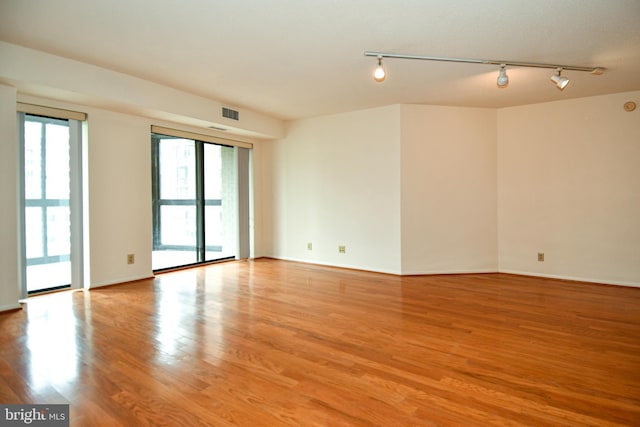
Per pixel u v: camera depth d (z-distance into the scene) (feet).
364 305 11.69
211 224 18.97
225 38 9.53
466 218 16.57
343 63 11.31
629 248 14.23
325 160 18.43
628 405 6.01
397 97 15.06
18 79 10.07
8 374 7.06
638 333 9.23
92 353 8.02
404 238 16.19
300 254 19.51
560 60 10.94
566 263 15.42
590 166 14.84
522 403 6.09
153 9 8.06
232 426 5.48
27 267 12.59
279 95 14.82
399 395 6.35
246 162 20.01
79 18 8.48
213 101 15.60
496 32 9.14
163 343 8.57
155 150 16.53
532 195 16.02
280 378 6.95
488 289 13.79
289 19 8.51
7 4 7.83
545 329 9.53
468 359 7.77
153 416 5.71
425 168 16.26
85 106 12.88
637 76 12.37
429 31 9.10
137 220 14.73
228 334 9.16
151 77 12.67
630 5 7.83
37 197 12.63
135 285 14.15
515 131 16.29
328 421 5.61
